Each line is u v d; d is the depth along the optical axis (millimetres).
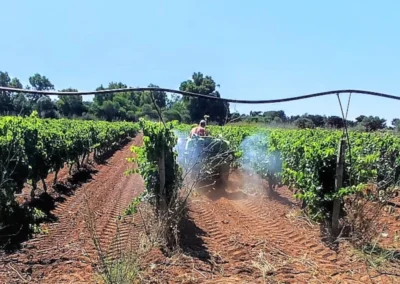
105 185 14289
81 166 18484
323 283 5523
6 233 7383
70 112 58719
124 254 5719
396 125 23328
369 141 12594
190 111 23141
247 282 5535
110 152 29016
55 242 7168
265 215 9391
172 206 6973
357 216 7539
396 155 11117
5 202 7520
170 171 7352
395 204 9742
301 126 25172
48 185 13016
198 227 8219
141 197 7434
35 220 8156
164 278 5570
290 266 6145
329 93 3900
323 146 8797
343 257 6520
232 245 7102
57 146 12469
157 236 6539
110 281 4906
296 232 7949
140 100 69500
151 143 7008
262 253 6574
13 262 6152
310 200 7645
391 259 6367
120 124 41188
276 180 11977
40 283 5438
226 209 9953
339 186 7281
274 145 12406
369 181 8969
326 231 7582
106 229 7938
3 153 8109
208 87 15711
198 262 6219
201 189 11438
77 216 9156
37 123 12016
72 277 5609
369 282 5551
